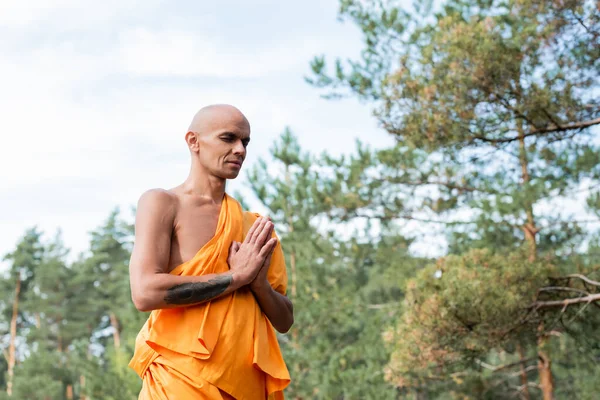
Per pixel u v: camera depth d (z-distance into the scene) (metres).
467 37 11.66
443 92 12.10
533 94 11.71
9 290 55.25
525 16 12.60
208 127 3.37
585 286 13.44
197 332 3.18
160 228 3.26
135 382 17.78
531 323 13.05
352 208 17.05
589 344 13.82
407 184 17.02
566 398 19.39
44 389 36.34
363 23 16.12
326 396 17.12
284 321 3.49
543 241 15.70
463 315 11.98
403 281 17.61
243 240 3.41
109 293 51.09
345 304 20.03
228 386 3.20
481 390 16.12
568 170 14.99
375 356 18.33
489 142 12.66
